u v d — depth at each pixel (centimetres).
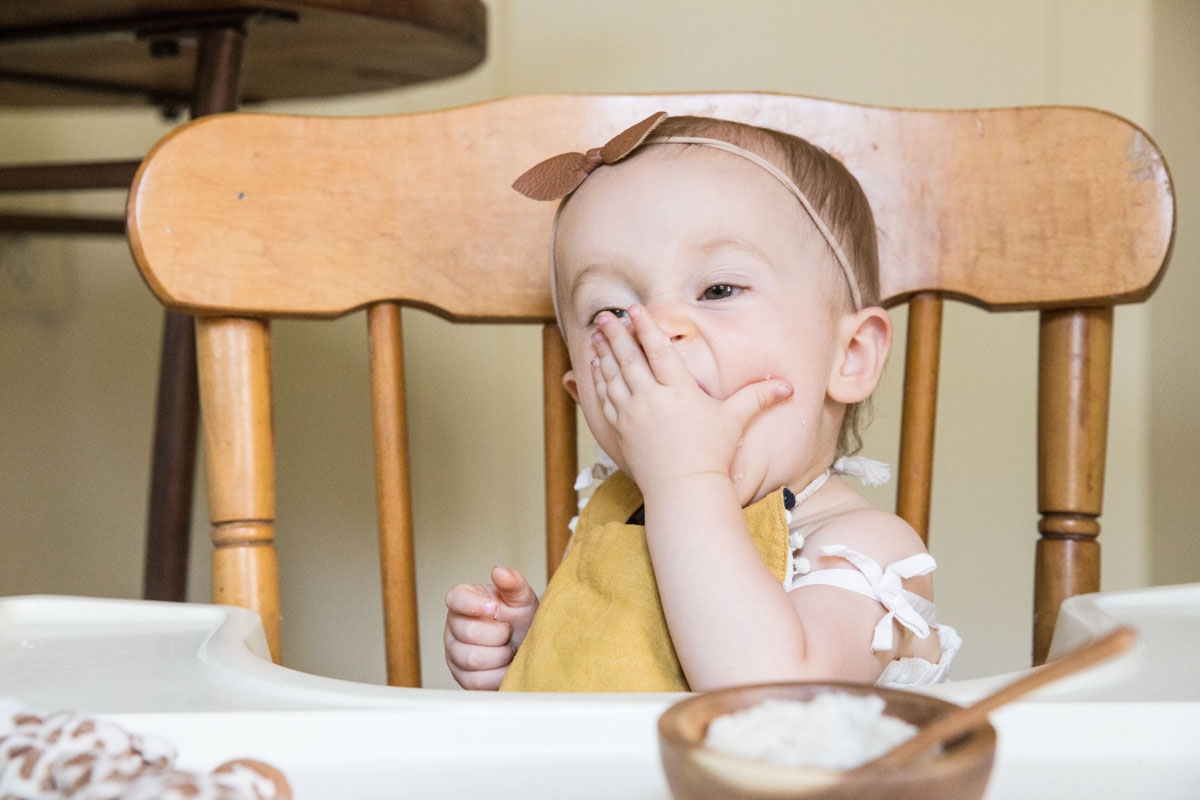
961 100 182
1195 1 180
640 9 193
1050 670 29
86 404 216
